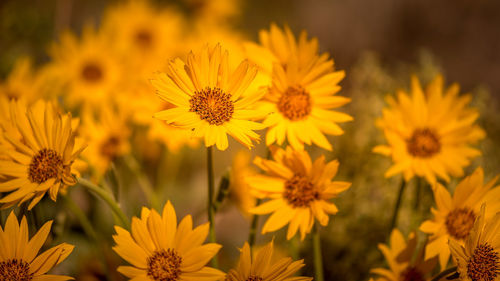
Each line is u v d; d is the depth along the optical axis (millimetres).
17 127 710
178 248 675
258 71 729
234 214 1075
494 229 682
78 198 913
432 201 864
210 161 712
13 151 695
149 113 855
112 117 867
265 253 674
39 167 691
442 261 711
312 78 727
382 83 940
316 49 727
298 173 718
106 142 858
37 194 690
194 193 1130
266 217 963
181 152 969
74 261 852
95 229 879
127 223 714
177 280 674
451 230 713
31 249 674
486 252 679
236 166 833
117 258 849
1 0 1218
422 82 941
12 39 1168
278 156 716
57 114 698
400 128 774
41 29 1191
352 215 878
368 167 900
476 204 711
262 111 712
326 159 915
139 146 947
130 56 1086
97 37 1074
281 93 726
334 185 708
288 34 736
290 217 715
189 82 697
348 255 851
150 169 966
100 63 1039
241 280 675
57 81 1000
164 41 1210
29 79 916
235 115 700
